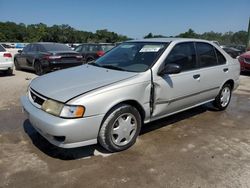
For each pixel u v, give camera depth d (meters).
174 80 4.07
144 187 2.83
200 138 4.11
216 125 4.71
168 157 3.47
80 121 3.07
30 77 9.95
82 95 3.14
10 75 10.43
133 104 3.66
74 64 10.40
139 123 3.73
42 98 3.36
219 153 3.61
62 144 3.14
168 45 4.20
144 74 3.71
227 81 5.39
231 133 4.35
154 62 3.89
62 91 3.29
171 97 4.08
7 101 6.05
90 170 3.13
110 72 3.86
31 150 3.60
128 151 3.61
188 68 4.42
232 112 5.54
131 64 4.07
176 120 4.91
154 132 4.31
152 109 3.86
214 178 3.01
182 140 4.02
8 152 3.53
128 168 3.19
